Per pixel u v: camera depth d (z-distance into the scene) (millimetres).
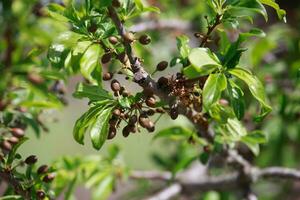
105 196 1668
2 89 1128
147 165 3098
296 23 2252
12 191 1312
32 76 1111
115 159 1697
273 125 1776
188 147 1880
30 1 1096
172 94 1206
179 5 2098
